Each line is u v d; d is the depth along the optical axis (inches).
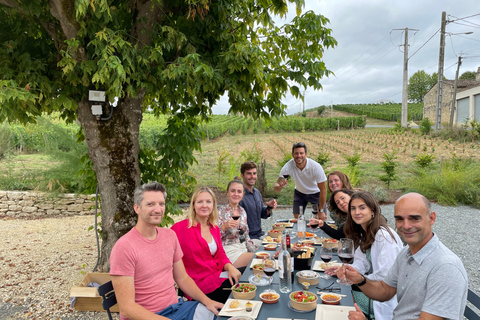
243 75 163.0
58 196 362.3
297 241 143.1
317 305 82.7
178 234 120.3
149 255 95.7
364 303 106.0
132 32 163.5
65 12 135.6
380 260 102.1
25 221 343.6
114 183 171.0
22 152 559.5
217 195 438.9
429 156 513.7
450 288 67.2
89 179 203.5
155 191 96.3
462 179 402.9
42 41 169.6
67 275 198.5
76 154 333.4
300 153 211.0
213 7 160.6
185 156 190.9
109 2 145.3
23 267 212.1
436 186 414.0
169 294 100.7
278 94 185.8
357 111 3085.6
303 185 225.9
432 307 68.1
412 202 72.4
